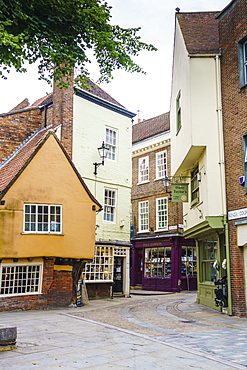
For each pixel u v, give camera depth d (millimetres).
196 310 15344
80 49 11484
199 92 14820
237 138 14008
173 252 26422
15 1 10008
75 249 15234
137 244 29438
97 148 20547
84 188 15898
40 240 14539
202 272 18078
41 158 15109
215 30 16188
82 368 6719
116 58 11641
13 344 8195
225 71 14852
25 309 14336
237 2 14555
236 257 13625
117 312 14648
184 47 15727
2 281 14000
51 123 18766
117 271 21500
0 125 17766
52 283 15227
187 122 15203
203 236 17656
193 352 7961
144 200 29031
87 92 19969
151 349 8219
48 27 11109
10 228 13977
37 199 14719
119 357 7512
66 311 14445
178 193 17031
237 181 13805
